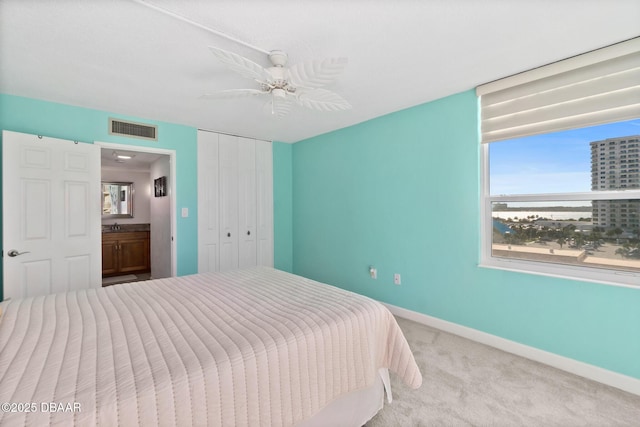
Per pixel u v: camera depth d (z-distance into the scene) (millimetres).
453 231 2545
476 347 2299
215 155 3668
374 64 1964
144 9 1393
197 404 903
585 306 1903
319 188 3916
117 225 5051
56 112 2635
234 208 3834
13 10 1381
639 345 1717
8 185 2336
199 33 1596
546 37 1663
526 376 1893
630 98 1727
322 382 1228
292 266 4453
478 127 2381
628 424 1458
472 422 1479
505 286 2252
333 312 1428
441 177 2609
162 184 3967
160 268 4102
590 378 1865
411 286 2867
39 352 1009
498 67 2027
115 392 812
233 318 1356
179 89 2354
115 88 2332
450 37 1655
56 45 1706
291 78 1510
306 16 1452
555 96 2002
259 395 1043
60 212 2596
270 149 4199
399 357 1512
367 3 1361
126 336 1159
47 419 704
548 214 2133
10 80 2174
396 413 1551
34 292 2455
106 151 3766
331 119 3201
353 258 3453
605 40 1698
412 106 2799
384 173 3084
